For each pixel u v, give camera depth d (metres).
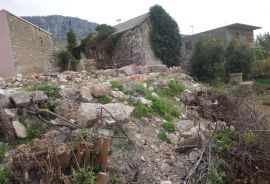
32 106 5.42
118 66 19.45
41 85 6.79
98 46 21.22
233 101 7.82
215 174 4.53
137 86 7.64
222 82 15.84
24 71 16.84
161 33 19.20
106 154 4.31
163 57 19.08
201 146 5.30
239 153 5.11
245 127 6.02
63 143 4.36
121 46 19.42
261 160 5.18
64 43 28.17
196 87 9.14
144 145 5.29
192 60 18.78
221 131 5.84
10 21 16.11
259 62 20.47
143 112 6.27
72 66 19.56
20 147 4.41
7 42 15.98
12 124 4.96
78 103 6.09
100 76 10.03
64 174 4.01
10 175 4.01
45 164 3.92
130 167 4.66
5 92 6.09
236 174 5.02
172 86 8.62
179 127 6.34
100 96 6.44
